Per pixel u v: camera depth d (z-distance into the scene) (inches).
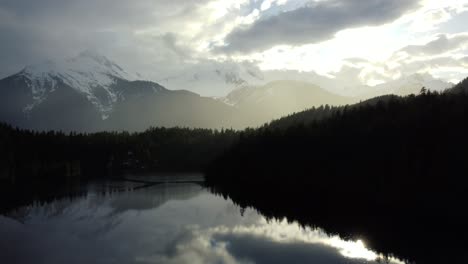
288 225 3038.9
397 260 2135.8
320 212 3518.7
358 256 2212.1
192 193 5211.6
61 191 5492.1
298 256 2224.4
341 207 3703.3
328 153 4591.5
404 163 3722.9
